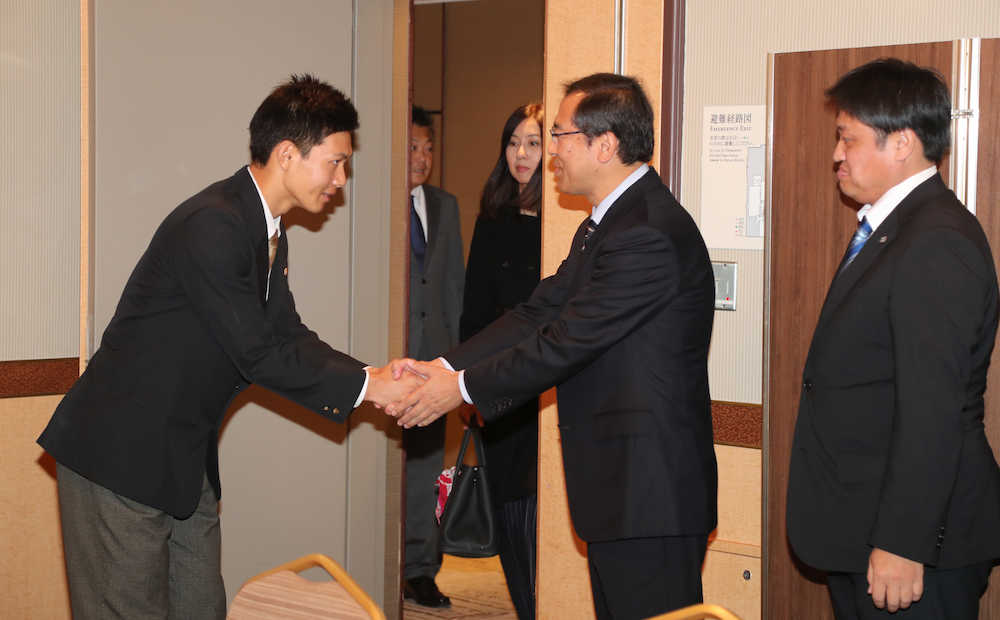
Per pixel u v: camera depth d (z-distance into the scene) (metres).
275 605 1.33
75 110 2.92
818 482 1.93
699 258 2.10
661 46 2.80
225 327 2.09
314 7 2.99
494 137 5.05
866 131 1.92
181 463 2.10
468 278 3.68
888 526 1.73
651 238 2.02
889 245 1.86
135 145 2.61
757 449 2.76
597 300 2.05
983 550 1.81
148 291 2.09
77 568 2.11
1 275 2.83
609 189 2.15
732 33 2.73
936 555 1.72
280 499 3.01
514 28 4.97
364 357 3.20
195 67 2.72
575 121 2.12
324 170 2.24
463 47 5.08
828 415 1.92
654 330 2.06
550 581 3.05
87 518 2.09
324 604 1.29
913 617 1.83
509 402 2.19
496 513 3.19
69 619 2.98
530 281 3.54
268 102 2.25
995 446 2.27
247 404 2.90
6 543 2.88
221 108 2.79
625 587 2.07
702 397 2.12
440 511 3.47
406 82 3.17
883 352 1.84
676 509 2.01
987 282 1.77
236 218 2.11
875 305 1.83
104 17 2.52
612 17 2.86
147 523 2.09
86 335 2.54
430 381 2.38
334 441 3.13
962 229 1.77
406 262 3.23
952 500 1.79
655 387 2.04
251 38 2.84
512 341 2.50
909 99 1.88
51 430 2.11
